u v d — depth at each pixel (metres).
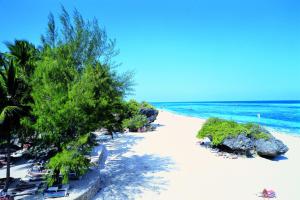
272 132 35.66
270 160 20.16
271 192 12.88
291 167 18.17
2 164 17.16
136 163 19.08
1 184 13.20
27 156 18.66
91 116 13.34
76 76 13.72
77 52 15.61
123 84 20.25
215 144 22.25
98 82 14.45
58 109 12.23
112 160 19.91
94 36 16.22
